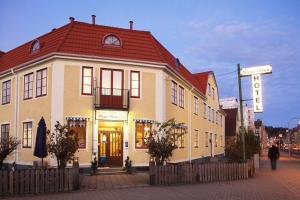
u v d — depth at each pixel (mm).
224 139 50062
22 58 24750
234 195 13883
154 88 23250
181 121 28016
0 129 26453
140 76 22953
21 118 23906
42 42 23734
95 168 20500
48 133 17359
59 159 16250
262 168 29625
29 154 22766
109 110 21938
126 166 21391
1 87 26625
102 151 22062
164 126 19750
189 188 15812
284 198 13258
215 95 43469
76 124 21250
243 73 21906
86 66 21750
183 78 27781
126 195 13742
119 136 22484
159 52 23844
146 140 20516
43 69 22312
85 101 21562
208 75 39000
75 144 16422
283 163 37875
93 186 16156
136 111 22672
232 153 23672
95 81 21750
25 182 14227
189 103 30625
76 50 21469
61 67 21234
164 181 17125
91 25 23109
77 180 15211
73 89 21359
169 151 18531
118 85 22359
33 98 22875
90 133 21500
